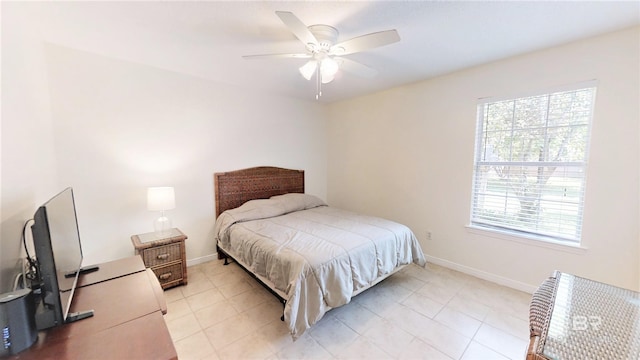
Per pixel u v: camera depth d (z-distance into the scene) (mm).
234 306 2277
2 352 824
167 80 2807
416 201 3312
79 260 1425
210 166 3211
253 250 2350
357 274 2088
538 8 1616
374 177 3807
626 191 1949
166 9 1639
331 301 1900
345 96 3928
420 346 1801
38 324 951
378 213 3785
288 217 3182
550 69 2221
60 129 2248
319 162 4469
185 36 2012
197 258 3174
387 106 3555
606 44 1960
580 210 2178
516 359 1674
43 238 925
